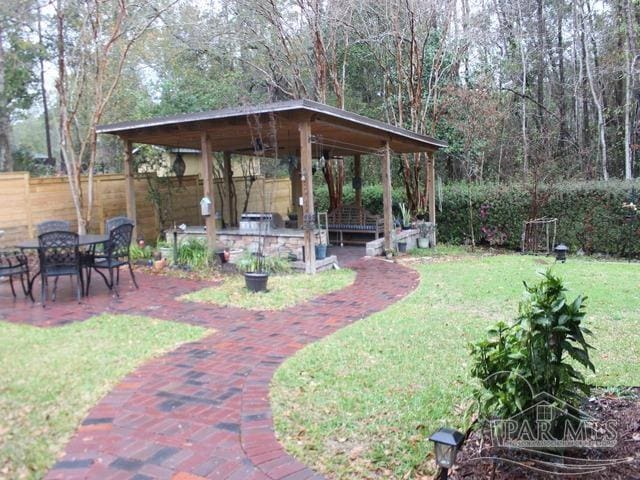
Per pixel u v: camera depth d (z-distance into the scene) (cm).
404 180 1357
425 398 335
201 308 596
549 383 243
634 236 1086
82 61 954
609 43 1507
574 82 1603
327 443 281
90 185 943
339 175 1346
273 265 806
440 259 1008
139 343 461
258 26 1394
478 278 768
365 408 322
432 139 1102
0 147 1448
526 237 1194
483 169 1597
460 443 215
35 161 1828
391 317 541
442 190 1341
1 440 285
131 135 916
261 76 1452
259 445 278
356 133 898
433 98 1357
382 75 1539
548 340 237
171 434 292
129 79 1407
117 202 1058
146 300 639
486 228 1262
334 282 734
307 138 761
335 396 341
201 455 269
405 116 1423
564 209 1162
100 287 720
